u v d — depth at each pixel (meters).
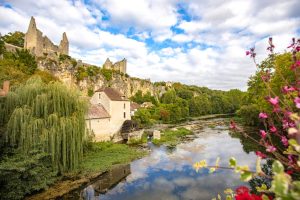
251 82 28.30
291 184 1.47
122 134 34.69
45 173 13.68
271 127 3.06
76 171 15.74
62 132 14.61
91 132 25.11
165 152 24.36
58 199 12.80
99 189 14.49
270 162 16.81
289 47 2.89
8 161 12.03
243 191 2.27
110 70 75.88
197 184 15.19
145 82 95.25
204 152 23.89
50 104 14.99
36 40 55.25
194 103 77.50
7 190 11.85
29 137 13.30
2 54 42.06
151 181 16.02
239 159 20.03
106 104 33.06
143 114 48.31
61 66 57.53
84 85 61.75
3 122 14.22
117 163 19.91
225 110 90.69
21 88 15.05
